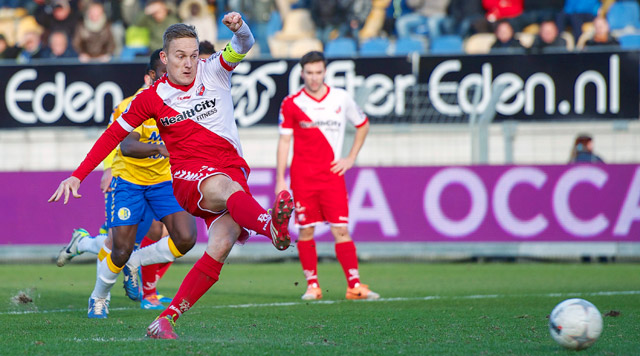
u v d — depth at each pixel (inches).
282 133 1016.9
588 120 1528.1
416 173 1529.3
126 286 876.0
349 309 856.3
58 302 935.7
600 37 1763.0
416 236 1526.8
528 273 1357.0
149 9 1903.3
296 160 1003.9
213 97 585.9
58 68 1581.0
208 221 589.9
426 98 1551.4
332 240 1551.4
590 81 1525.6
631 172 1492.4
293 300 962.7
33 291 1067.3
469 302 929.5
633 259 1592.0
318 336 623.8
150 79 764.6
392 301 944.9
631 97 1515.7
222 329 667.4
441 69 1545.3
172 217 780.6
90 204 1545.3
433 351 542.3
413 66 1549.0
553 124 1605.6
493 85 1540.4
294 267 1512.1
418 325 704.4
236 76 1563.7
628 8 1905.8
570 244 1504.7
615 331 652.1
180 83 578.6
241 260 1653.5
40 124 1584.6
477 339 608.7
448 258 1631.4
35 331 653.3
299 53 1924.2
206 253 573.9
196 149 587.8
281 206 502.3
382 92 1555.1
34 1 1977.1
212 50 842.8
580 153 1528.1
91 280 1261.1
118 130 578.6
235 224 579.5
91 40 1871.3
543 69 1531.7
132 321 732.0
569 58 1528.1
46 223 1553.9
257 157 1670.8
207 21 1918.1
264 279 1274.6
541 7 1937.7
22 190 1558.8
